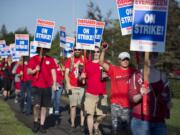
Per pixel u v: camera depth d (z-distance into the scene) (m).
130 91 7.71
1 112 19.00
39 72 13.66
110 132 13.52
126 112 10.62
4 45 34.28
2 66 29.52
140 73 7.72
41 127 13.82
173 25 37.09
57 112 18.00
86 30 15.27
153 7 8.04
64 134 13.70
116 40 39.59
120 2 12.03
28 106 18.45
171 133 13.83
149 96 7.58
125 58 10.61
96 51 12.55
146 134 7.60
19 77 22.00
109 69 10.81
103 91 12.72
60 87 17.81
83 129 14.02
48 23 15.10
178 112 20.22
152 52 8.05
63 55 21.77
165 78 7.63
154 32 8.05
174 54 36.38
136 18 8.09
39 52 13.95
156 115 7.56
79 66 14.23
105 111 12.81
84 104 12.83
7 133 13.51
